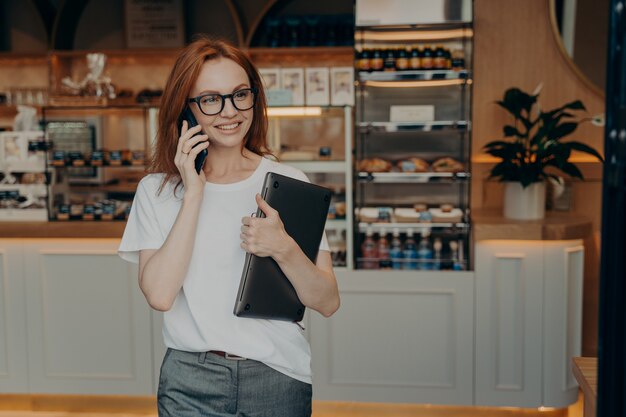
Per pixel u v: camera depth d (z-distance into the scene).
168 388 1.59
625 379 0.99
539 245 3.27
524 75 3.85
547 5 3.81
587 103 3.82
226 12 4.19
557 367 3.31
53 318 3.49
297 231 1.56
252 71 1.61
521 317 3.30
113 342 3.47
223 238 1.56
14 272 3.48
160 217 1.58
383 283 3.36
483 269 3.31
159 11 4.18
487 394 3.35
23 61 4.22
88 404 3.58
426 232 3.45
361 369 3.40
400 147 3.84
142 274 1.53
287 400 1.59
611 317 1.00
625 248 0.98
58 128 3.64
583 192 3.85
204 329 1.53
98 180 3.59
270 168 1.64
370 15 3.48
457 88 3.72
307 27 3.94
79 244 3.45
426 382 3.38
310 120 3.97
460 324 3.34
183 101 1.53
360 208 3.62
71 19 4.17
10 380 3.53
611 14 0.99
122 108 3.51
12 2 4.21
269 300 1.53
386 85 3.62
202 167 1.62
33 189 3.54
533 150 3.41
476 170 3.89
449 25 3.55
